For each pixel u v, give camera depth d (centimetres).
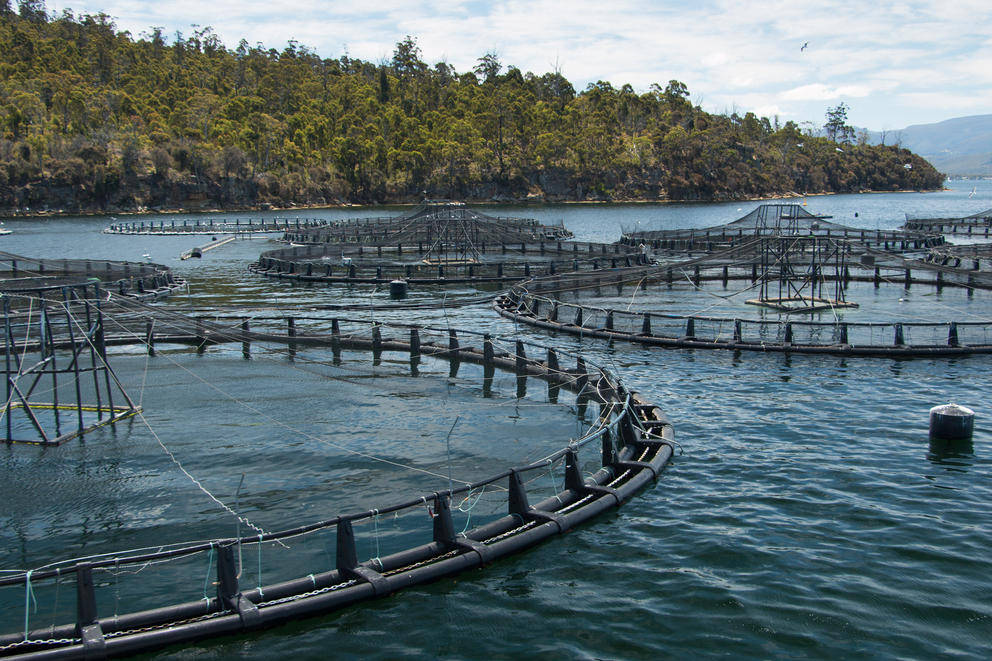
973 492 2461
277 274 8369
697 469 2686
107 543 2200
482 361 4353
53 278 6325
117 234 15588
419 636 1744
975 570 1980
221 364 4372
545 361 4138
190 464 2789
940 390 3650
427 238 10731
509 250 11012
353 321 4800
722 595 1881
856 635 1717
